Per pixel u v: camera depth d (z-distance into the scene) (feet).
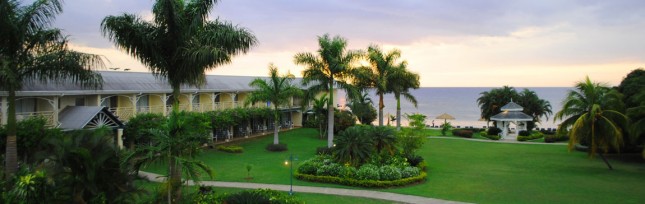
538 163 101.81
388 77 140.87
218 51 60.03
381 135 87.25
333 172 78.43
